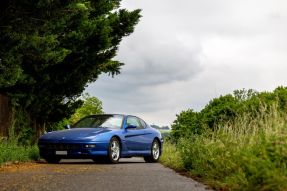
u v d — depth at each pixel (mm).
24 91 16422
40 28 12734
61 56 15742
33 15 12195
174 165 12953
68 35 16578
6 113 16078
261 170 6219
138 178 8867
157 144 17438
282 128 7652
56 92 18266
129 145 15422
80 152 13789
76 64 17844
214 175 8508
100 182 8031
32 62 15656
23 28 12539
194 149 11062
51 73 17453
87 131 14367
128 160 18828
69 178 8734
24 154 14828
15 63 13703
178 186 7566
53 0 11914
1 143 14641
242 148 8281
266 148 6734
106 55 19125
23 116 17031
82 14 16344
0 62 13414
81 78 18422
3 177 8891
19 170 10867
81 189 7031
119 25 19781
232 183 7223
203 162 9617
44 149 14133
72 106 19594
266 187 6062
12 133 15602
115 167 12273
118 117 15750
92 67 18656
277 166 6414
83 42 17219
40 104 17562
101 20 17844
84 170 10906
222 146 9359
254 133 8836
